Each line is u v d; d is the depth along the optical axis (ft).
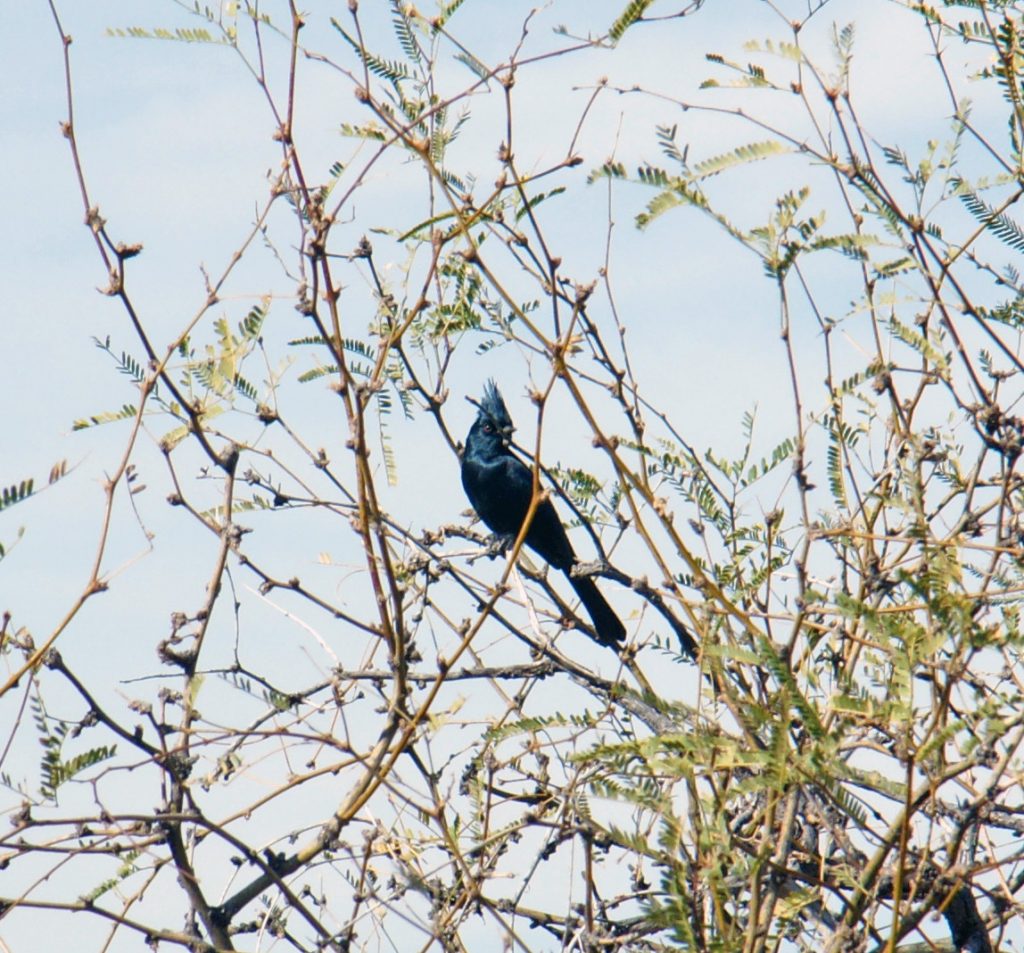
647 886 30.94
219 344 28.27
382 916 28.89
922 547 23.44
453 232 27.76
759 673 27.12
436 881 29.27
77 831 24.52
